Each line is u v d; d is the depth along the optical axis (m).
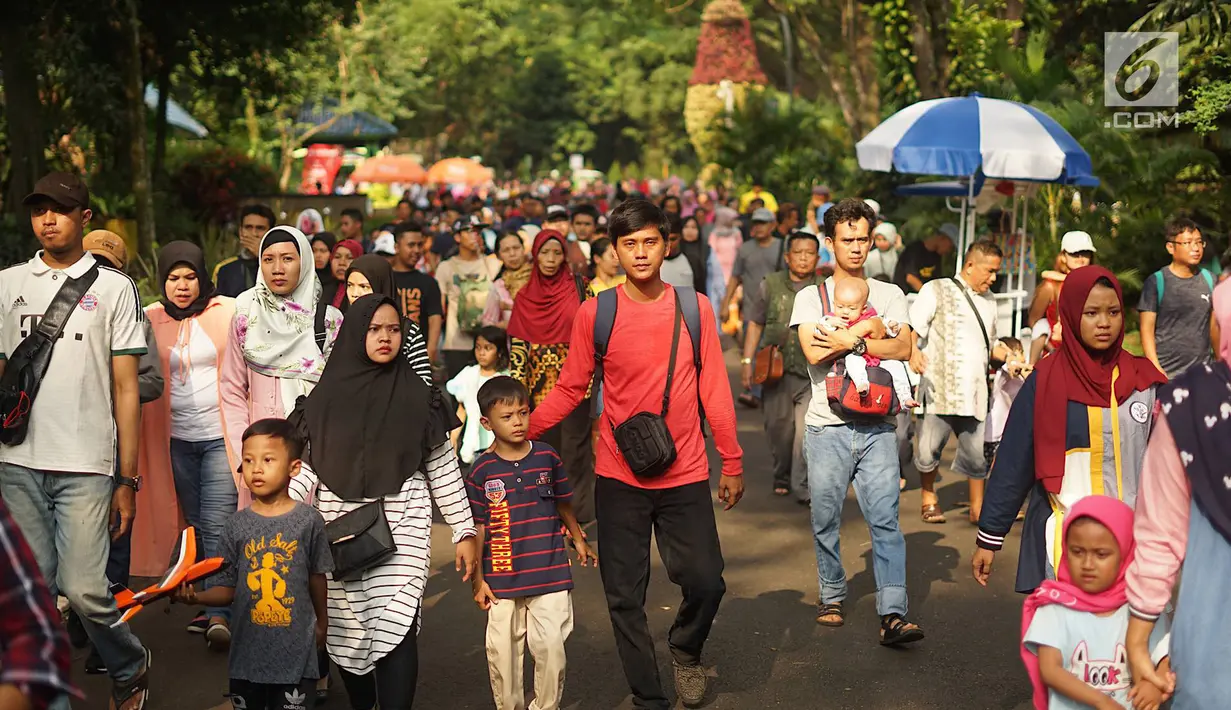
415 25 78.00
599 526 7.79
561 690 7.59
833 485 9.28
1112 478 6.69
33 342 7.14
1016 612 9.88
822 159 39.53
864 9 34.91
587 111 127.25
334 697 8.20
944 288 12.20
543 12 124.38
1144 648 5.36
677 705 7.98
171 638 9.31
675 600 10.24
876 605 9.59
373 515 6.99
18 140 24.62
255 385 8.50
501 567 7.41
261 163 38.47
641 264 7.50
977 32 28.02
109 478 7.30
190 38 31.05
